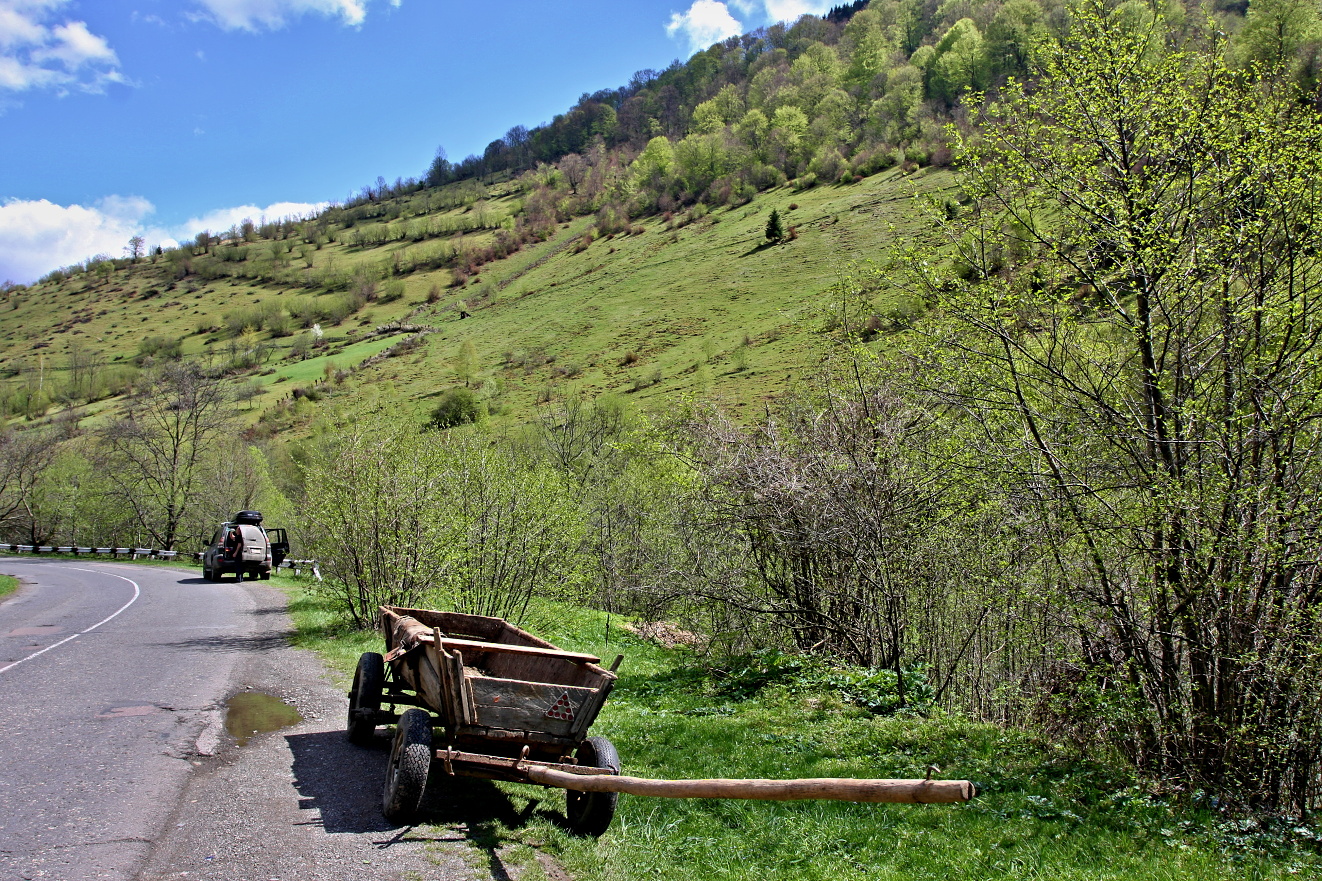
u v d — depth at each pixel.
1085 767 8.05
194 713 9.07
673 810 6.80
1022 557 9.20
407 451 17.03
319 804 6.22
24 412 100.06
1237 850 6.23
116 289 183.62
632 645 18.59
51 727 8.12
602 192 189.12
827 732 9.42
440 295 152.88
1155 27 9.45
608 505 22.81
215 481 49.00
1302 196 8.38
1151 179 9.09
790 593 13.07
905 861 5.96
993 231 9.91
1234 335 8.64
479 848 5.56
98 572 35.41
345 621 16.81
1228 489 7.92
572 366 90.69
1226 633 7.96
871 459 11.32
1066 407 9.31
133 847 5.21
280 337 140.38
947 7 155.25
